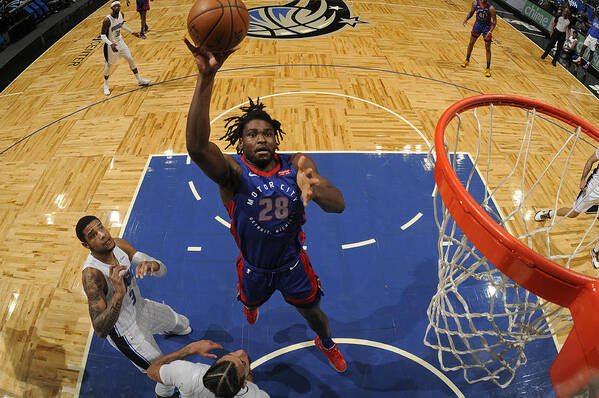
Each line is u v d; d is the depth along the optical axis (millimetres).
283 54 9039
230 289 4391
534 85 8336
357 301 4289
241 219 2553
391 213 5234
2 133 6668
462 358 3816
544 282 2074
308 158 2488
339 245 4836
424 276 4531
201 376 2660
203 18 2002
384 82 8055
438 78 8305
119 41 7223
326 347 3566
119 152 6188
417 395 3570
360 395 3566
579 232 5055
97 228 2857
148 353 3129
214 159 2160
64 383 3633
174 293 4340
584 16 9852
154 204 5340
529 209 5355
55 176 5758
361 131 6625
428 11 11852
